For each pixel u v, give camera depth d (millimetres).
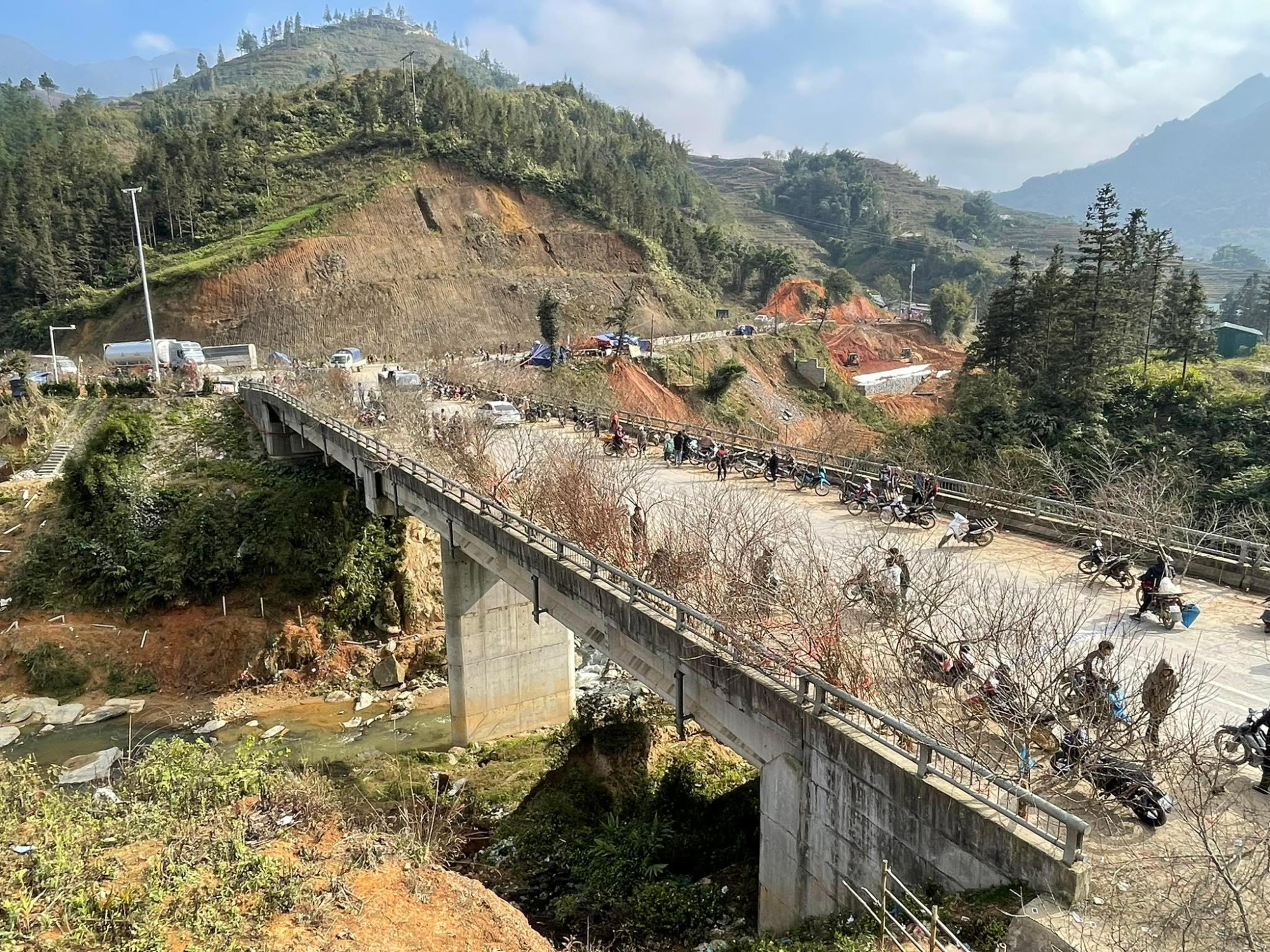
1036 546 20750
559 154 132625
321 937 11242
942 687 11992
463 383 51594
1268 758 10211
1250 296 122938
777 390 83875
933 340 118000
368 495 30172
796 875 12312
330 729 28266
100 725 28250
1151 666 13711
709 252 131625
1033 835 8875
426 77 140875
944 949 8438
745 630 13367
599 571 17234
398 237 102312
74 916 10523
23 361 49250
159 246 102938
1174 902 8328
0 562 34344
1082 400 44969
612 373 68625
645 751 20453
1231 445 39562
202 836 13375
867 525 22844
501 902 13367
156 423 43969
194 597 33469
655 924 14977
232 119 125812
